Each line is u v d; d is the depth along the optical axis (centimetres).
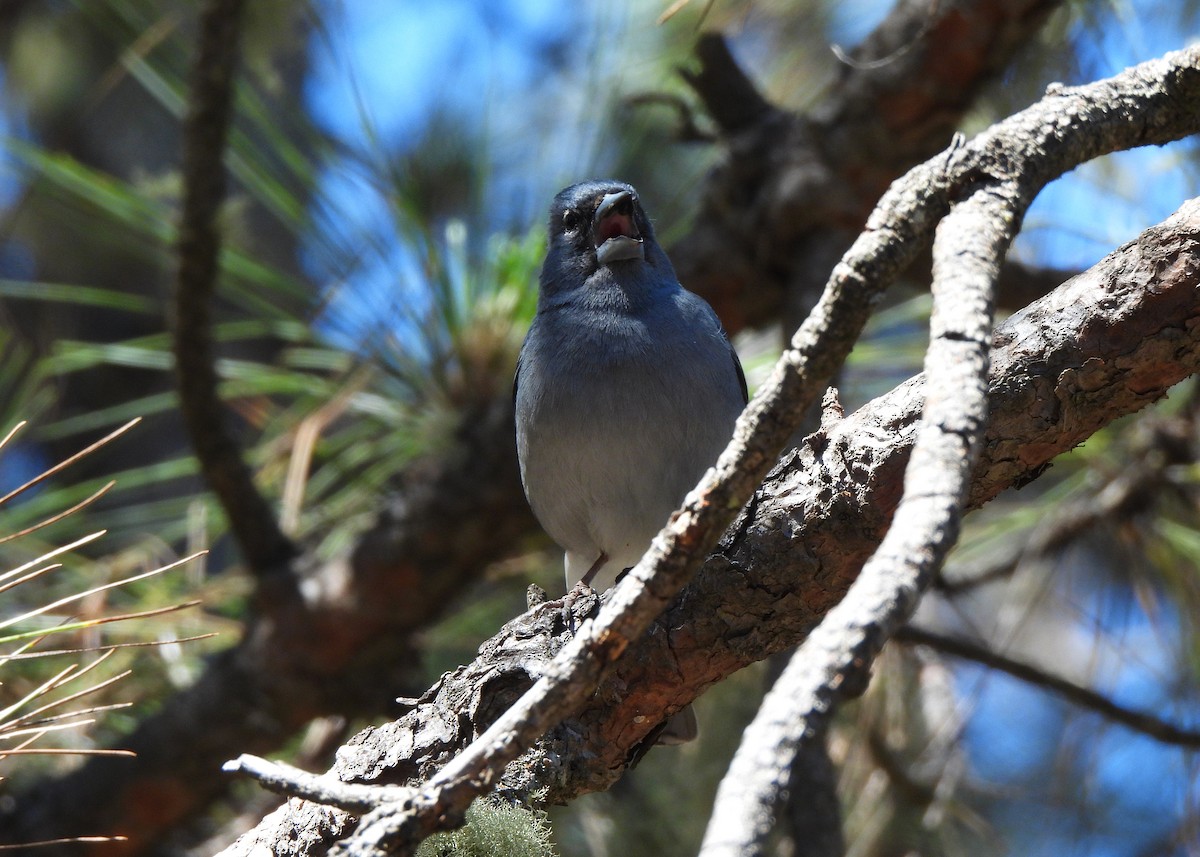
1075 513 840
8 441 493
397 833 349
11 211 1267
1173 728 812
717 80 890
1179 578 826
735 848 251
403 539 855
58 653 461
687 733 720
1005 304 882
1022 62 837
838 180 875
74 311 1409
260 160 863
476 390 867
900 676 837
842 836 732
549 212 842
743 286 928
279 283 876
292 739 900
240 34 751
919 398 439
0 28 1313
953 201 369
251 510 846
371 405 862
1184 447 816
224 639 930
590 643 349
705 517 341
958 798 930
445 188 980
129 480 861
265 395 996
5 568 779
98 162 1477
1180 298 409
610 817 837
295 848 477
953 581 880
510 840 438
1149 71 417
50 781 862
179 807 859
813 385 338
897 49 850
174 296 780
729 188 912
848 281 344
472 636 904
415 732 484
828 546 449
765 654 477
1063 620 1109
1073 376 421
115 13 886
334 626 855
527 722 350
